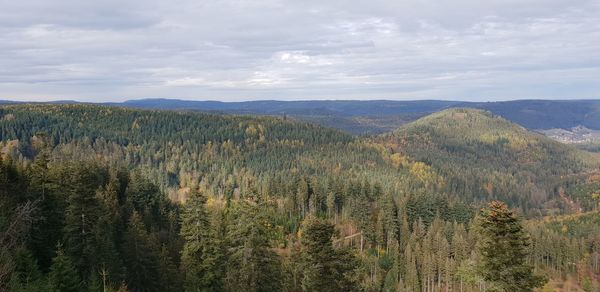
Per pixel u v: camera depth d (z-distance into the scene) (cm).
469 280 2434
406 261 9681
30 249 4203
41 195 5338
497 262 2325
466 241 9725
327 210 12988
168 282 5006
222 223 4728
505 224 2350
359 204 11594
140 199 8569
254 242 4075
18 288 2819
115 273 4447
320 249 3319
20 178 6100
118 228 6209
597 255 12256
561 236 13000
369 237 11081
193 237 4606
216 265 4494
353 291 3391
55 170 6544
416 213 12350
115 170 9806
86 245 4538
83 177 5041
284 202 12781
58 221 5134
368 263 9525
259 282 4084
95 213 4769
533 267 2350
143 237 5300
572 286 11331
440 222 11512
